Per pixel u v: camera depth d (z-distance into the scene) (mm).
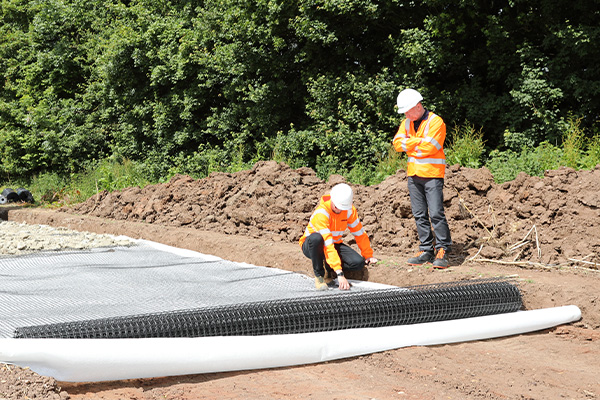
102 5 25047
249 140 19172
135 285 5902
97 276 6438
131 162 20344
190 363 3693
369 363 4090
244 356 3846
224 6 18422
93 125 23844
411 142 6379
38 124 24078
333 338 4160
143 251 8508
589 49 13141
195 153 19375
